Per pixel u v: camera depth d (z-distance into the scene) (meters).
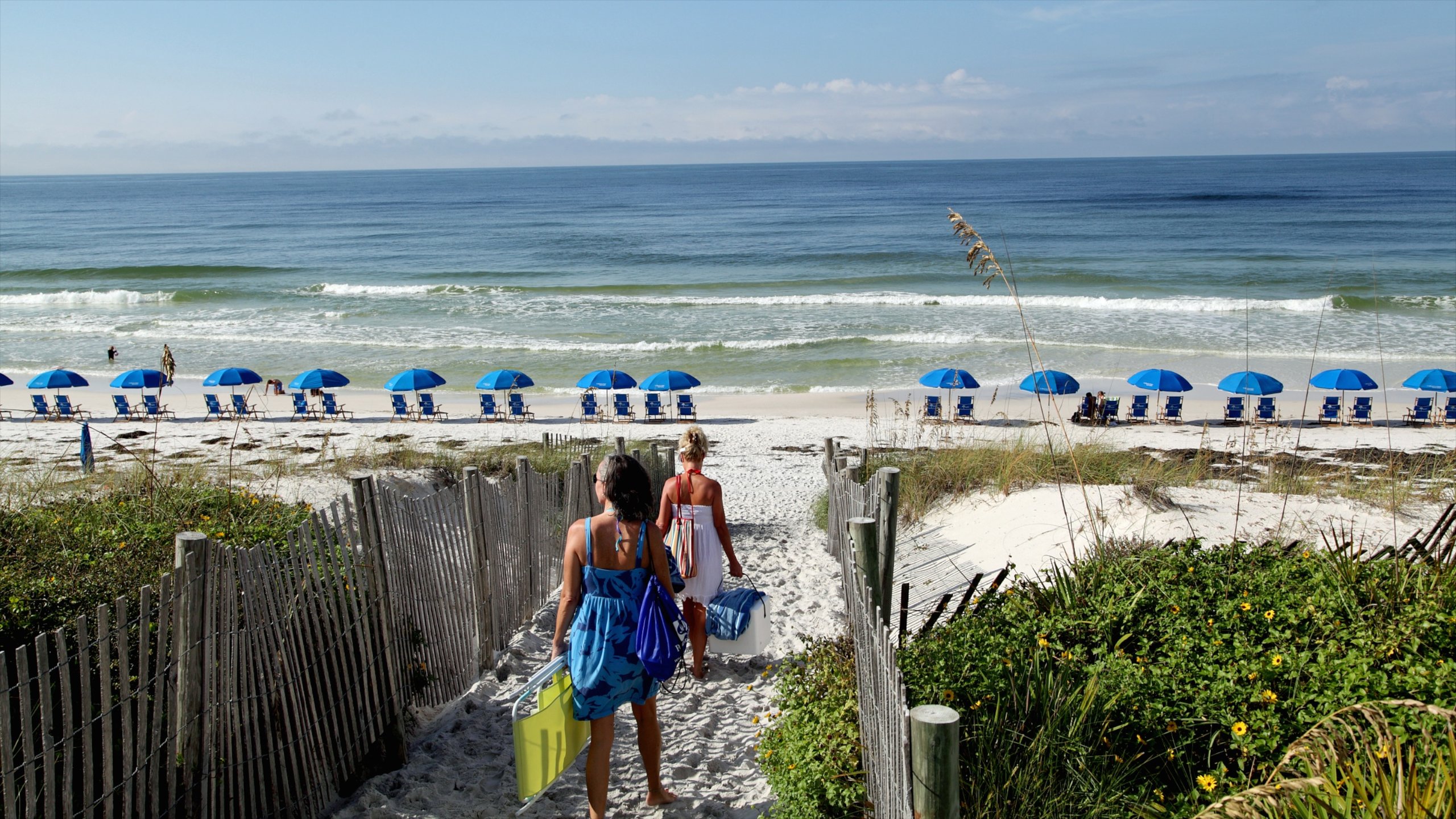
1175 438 18.48
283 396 25.34
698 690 5.26
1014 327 32.72
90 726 2.70
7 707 2.48
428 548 4.80
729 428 20.39
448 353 30.72
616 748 4.47
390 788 4.06
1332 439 18.20
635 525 3.69
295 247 69.19
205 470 10.80
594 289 44.78
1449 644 3.52
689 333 33.25
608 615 3.63
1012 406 23.16
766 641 5.48
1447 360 25.78
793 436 18.97
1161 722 3.45
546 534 6.96
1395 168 195.00
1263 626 4.06
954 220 5.44
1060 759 3.19
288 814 3.52
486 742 4.55
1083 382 25.28
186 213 116.12
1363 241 56.53
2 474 10.80
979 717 3.32
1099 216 80.69
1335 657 3.55
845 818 3.29
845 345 30.69
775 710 4.96
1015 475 9.41
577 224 88.06
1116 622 4.30
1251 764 3.26
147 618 2.84
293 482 9.34
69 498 6.93
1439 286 39.19
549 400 25.00
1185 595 4.45
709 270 51.94
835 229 75.69
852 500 7.34
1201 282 42.31
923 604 6.48
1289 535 6.87
